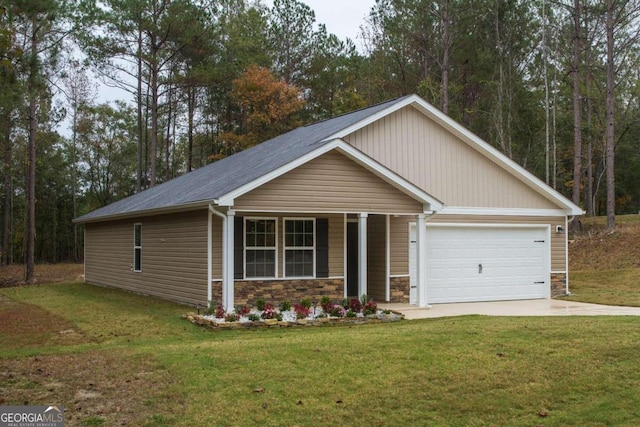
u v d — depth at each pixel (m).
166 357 9.41
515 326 11.38
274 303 16.36
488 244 19.28
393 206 15.95
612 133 29.31
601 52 39.34
